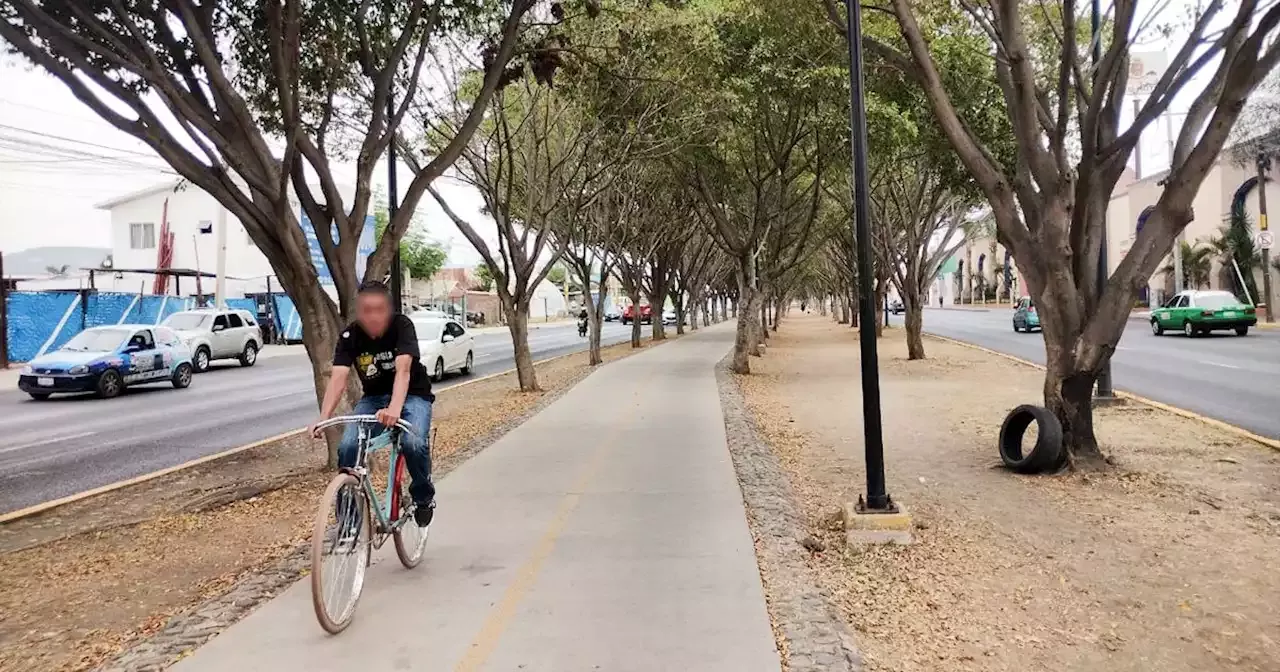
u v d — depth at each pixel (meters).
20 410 15.76
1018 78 7.71
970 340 29.92
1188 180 7.50
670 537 5.91
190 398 17.67
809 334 40.84
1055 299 8.10
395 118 9.04
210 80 7.84
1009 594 4.94
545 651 4.01
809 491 7.56
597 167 18.73
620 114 14.86
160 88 7.38
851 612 4.66
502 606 4.60
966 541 5.95
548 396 15.09
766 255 19.77
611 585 4.92
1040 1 10.25
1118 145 7.99
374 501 4.68
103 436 12.45
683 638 4.15
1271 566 5.35
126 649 4.21
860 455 9.21
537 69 10.68
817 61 13.34
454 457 9.22
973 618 4.59
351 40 9.39
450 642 4.12
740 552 5.53
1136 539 5.95
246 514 7.24
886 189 21.98
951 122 8.19
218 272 29.88
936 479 7.92
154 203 42.56
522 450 9.47
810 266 44.81
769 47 13.34
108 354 17.84
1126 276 7.84
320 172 8.48
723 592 4.79
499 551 5.62
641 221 24.09
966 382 16.36
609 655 3.96
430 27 9.16
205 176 7.97
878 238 24.55
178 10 7.35
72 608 5.04
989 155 8.48
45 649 4.38
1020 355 22.75
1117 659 4.09
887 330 40.44
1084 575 5.24
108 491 8.66
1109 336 7.96
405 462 5.21
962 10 12.41
